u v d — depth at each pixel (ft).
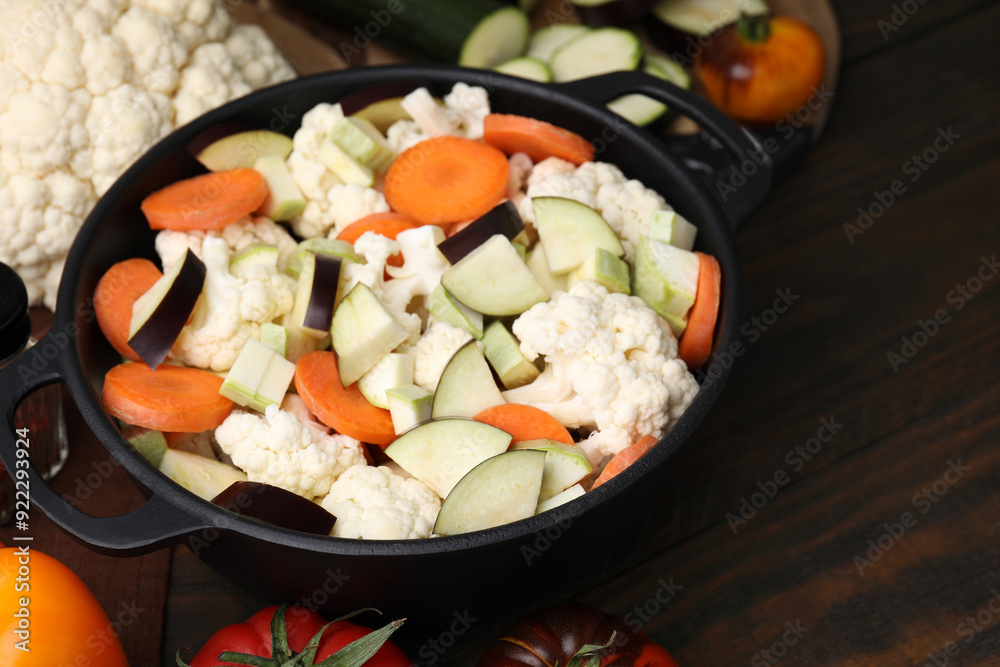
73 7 2.97
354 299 2.78
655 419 2.77
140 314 2.79
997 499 3.00
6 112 2.95
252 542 2.55
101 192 3.05
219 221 2.87
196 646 2.82
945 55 3.57
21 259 3.01
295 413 2.78
